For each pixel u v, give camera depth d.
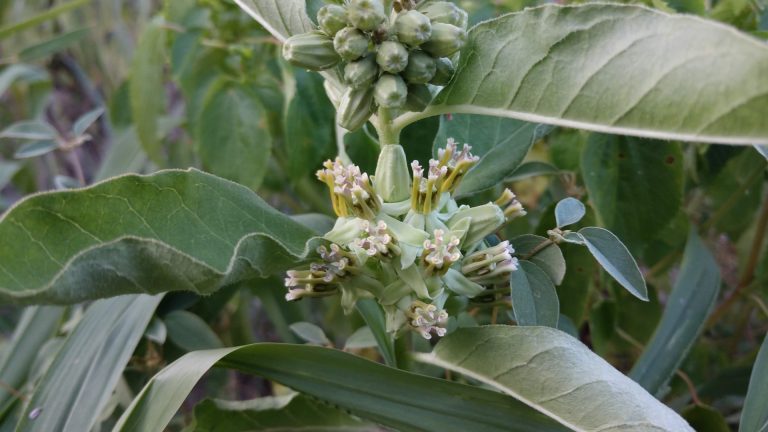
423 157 0.29
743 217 0.35
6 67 0.48
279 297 0.35
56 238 0.23
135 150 0.43
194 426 0.30
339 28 0.24
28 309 0.34
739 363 0.35
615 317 0.31
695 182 0.35
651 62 0.22
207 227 0.24
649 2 0.31
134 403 0.26
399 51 0.24
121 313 0.30
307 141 0.35
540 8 0.23
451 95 0.25
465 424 0.26
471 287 0.25
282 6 0.25
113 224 0.23
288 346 0.26
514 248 0.27
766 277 0.34
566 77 0.23
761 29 0.31
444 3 0.25
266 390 0.44
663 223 0.31
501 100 0.24
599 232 0.26
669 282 0.40
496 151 0.28
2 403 0.32
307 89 0.34
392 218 0.25
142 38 0.37
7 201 0.53
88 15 0.62
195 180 0.24
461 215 0.25
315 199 0.38
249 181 0.36
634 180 0.31
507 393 0.25
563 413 0.24
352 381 0.26
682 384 0.34
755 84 0.21
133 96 0.37
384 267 0.25
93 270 0.23
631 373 0.30
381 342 0.27
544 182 0.38
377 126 0.26
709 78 0.21
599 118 0.23
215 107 0.36
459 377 0.32
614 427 0.23
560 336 0.24
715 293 0.31
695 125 0.22
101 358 0.29
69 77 0.68
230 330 0.38
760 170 0.33
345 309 0.26
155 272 0.24
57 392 0.29
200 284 0.24
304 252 0.25
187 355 0.26
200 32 0.37
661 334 0.30
